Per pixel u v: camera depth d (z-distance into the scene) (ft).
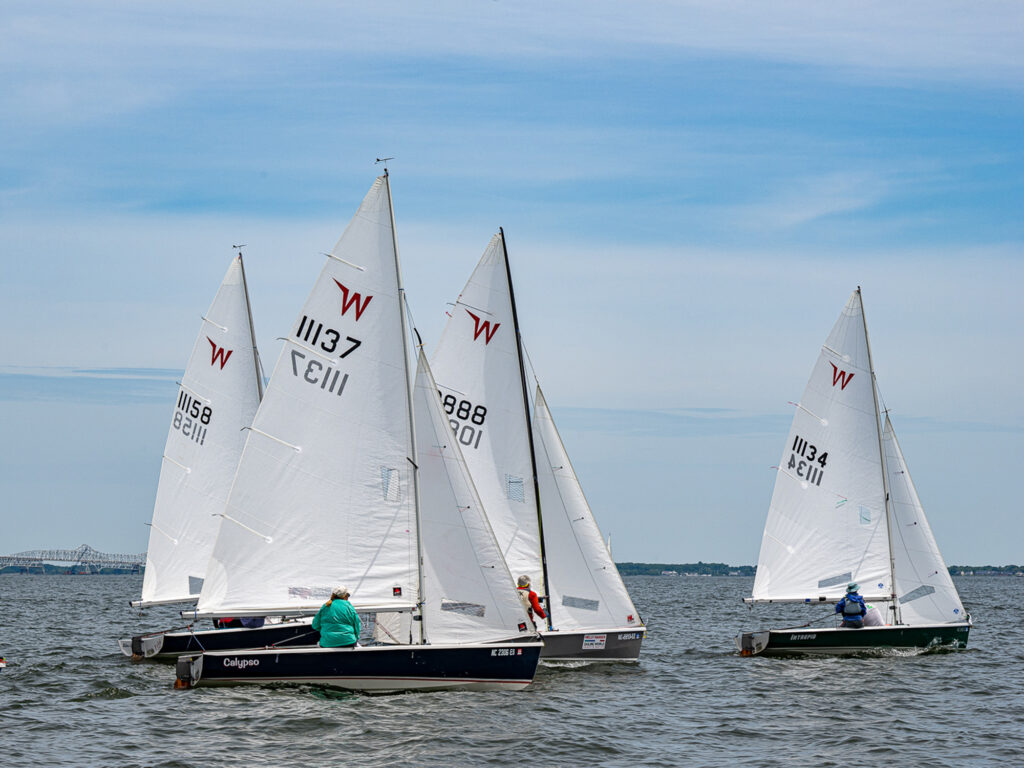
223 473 150.20
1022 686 125.39
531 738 90.63
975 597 476.13
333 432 108.27
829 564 155.02
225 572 108.58
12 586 627.46
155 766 80.02
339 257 108.88
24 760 81.46
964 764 86.43
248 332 151.53
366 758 83.25
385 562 107.04
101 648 162.20
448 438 109.09
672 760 86.84
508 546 128.16
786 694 118.93
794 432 158.71
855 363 155.94
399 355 108.17
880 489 153.99
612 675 128.88
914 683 126.62
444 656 105.09
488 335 129.39
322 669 103.55
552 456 133.69
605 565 134.21
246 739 87.66
